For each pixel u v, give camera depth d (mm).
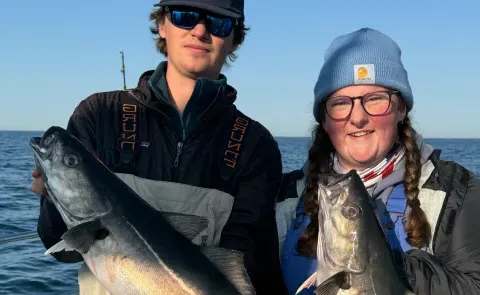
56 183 796
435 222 857
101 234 782
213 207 914
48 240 843
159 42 1045
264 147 969
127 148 906
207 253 818
